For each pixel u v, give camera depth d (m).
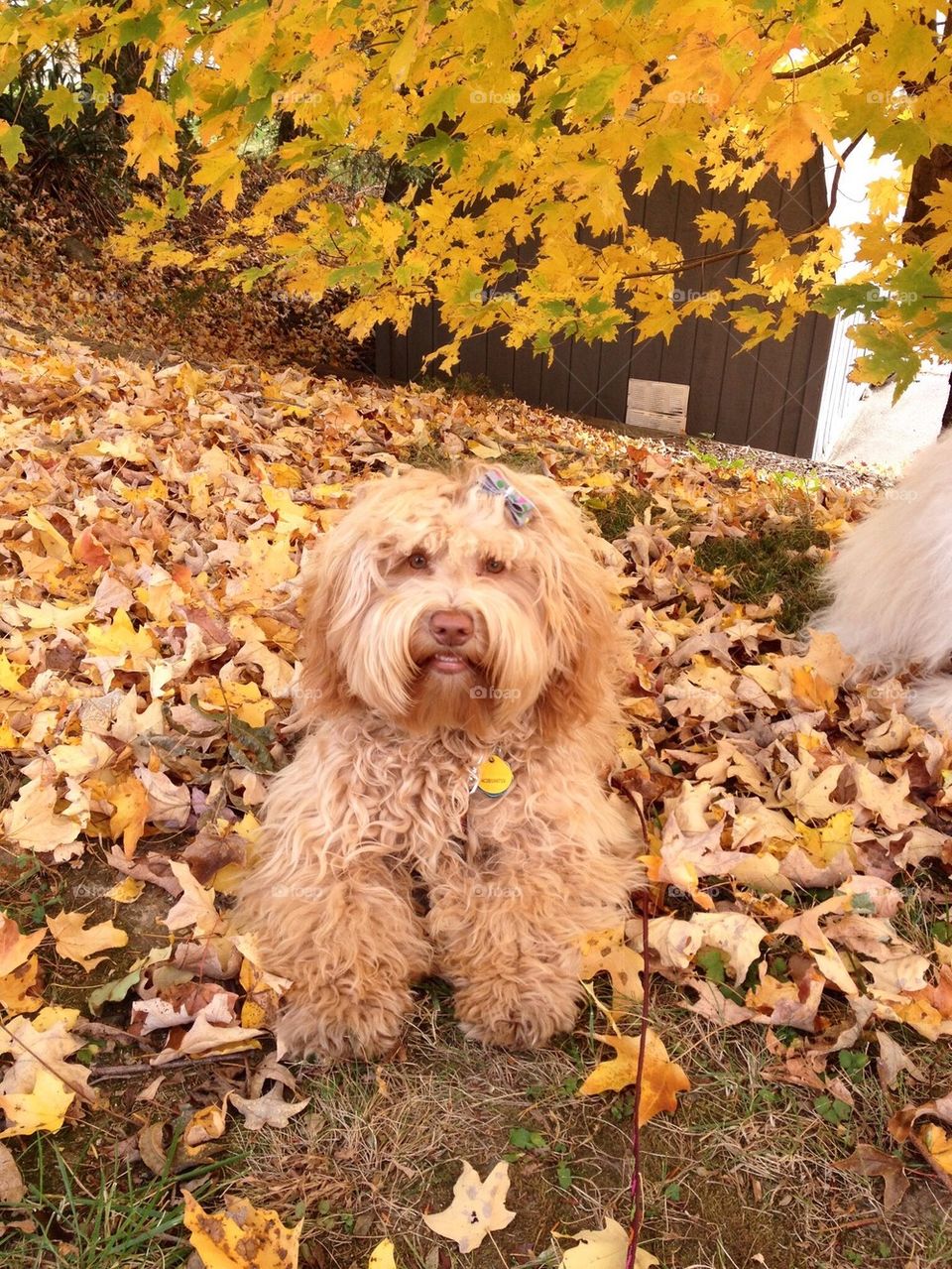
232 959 0.96
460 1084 0.87
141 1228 0.73
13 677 1.29
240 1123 0.83
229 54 1.18
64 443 2.07
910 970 0.97
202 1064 0.88
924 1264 0.75
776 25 0.93
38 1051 0.84
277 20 1.08
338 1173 0.79
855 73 1.33
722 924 1.00
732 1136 0.83
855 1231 0.77
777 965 1.01
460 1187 0.77
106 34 1.34
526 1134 0.82
